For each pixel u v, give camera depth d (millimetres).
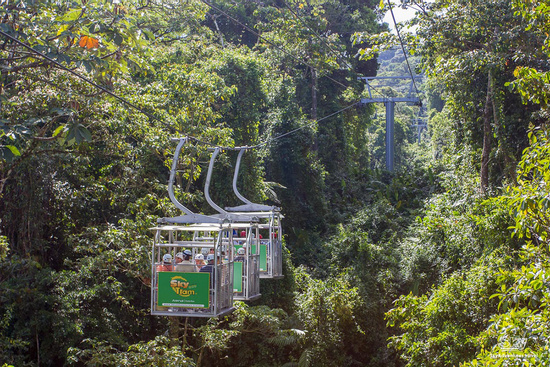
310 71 33188
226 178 22594
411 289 21344
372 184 32750
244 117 23391
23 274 14047
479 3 17750
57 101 12422
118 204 16984
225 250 11219
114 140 14961
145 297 17500
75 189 16172
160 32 26891
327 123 33938
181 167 18688
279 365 19016
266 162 27828
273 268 13055
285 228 27344
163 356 12984
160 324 17875
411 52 20062
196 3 26219
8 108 11828
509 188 13070
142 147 16250
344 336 20094
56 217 16469
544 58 16047
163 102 17125
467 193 19906
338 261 23719
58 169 15875
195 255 10742
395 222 26500
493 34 17672
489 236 16000
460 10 18641
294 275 22250
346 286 20703
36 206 14625
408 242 23500
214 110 22688
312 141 28578
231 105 22406
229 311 10367
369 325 21125
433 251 21047
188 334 18641
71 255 16719
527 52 16469
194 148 17766
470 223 17828
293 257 25422
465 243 18516
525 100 10234
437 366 14039
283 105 28328
